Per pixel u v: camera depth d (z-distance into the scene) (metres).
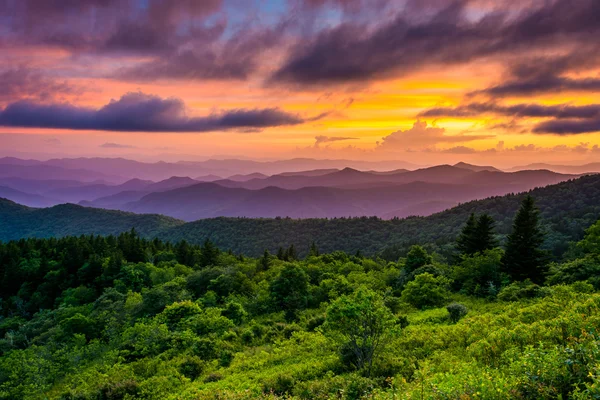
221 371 21.67
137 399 18.12
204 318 33.44
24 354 29.75
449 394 7.48
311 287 45.16
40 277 68.75
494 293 31.47
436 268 42.16
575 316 11.47
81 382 22.78
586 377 6.44
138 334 31.36
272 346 26.47
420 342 17.42
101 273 65.75
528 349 9.44
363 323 15.10
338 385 12.95
